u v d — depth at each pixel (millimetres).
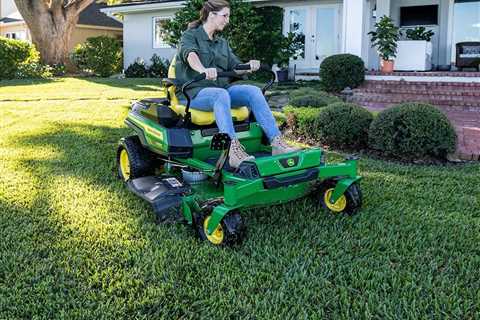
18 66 15836
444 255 3113
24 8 18234
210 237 3262
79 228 3473
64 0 19125
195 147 3725
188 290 2672
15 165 5156
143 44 18234
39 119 7781
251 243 3240
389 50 11023
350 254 3117
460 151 5855
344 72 10414
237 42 12938
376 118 5777
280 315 2443
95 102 9766
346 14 11398
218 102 3574
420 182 4707
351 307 2539
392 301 2568
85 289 2670
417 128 5461
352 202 3689
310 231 3455
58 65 18312
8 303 2518
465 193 4410
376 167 5246
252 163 3156
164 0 17109
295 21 14938
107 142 6277
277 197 3434
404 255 3111
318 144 6375
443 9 12867
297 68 15078
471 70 11820
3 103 9516
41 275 2812
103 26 25875
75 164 5238
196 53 3828
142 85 13383
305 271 2859
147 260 2977
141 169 4289
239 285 2746
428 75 10508
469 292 2664
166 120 3771
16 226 3508
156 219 3633
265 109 3746
